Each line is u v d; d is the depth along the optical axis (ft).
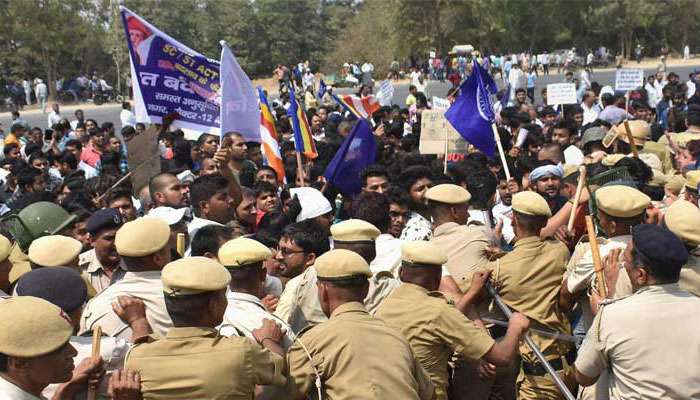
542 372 16.67
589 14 225.76
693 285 15.16
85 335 13.97
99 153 44.19
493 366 15.74
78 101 173.58
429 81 171.83
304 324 15.52
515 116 43.65
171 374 11.26
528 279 16.70
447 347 14.58
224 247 14.17
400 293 14.83
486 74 30.14
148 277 14.29
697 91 69.62
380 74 226.99
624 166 21.02
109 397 12.15
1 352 10.03
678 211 15.37
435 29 219.41
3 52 177.37
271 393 12.30
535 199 16.93
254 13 252.83
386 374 12.26
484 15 212.84
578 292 16.33
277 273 18.49
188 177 29.22
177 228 19.42
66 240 16.07
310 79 126.82
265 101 30.58
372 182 23.20
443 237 17.99
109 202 22.68
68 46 186.50
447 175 23.98
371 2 247.29
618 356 12.76
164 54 27.89
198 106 28.86
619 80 46.78
